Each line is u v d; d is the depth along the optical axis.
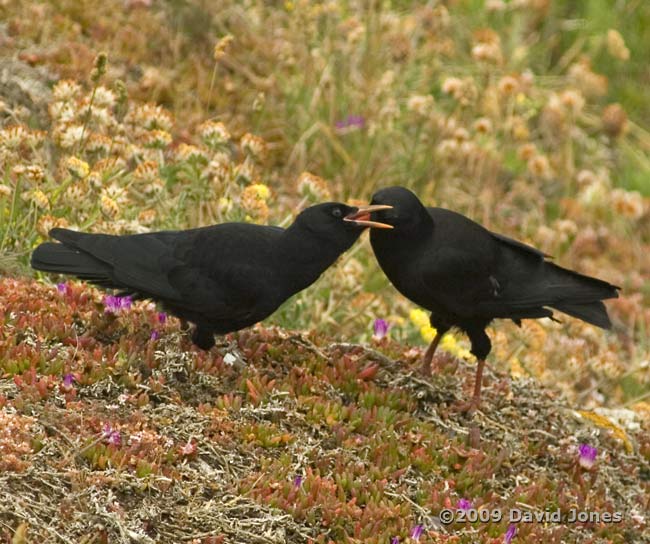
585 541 8.80
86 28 16.45
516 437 10.18
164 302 9.28
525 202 18.30
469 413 10.18
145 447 7.98
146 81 15.52
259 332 10.41
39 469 7.55
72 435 7.92
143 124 12.12
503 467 9.53
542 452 10.00
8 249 11.00
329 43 17.36
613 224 18.41
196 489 7.93
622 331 16.44
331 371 9.79
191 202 12.42
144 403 8.62
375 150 16.59
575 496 9.47
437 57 18.78
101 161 11.41
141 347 9.32
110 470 7.68
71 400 8.41
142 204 13.03
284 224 12.17
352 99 17.02
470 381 10.96
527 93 19.52
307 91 17.02
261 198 11.67
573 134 20.00
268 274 9.19
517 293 10.27
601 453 10.58
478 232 10.31
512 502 8.89
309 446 8.72
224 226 9.39
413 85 18.41
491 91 17.83
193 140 15.10
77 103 12.02
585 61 19.20
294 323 12.18
